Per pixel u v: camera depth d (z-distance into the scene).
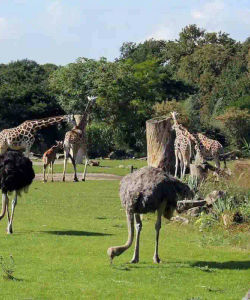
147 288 10.15
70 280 10.52
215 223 15.78
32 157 42.84
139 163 40.34
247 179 18.25
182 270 11.38
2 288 9.96
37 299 9.45
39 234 14.50
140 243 13.77
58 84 54.78
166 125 20.69
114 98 53.16
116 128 53.38
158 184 11.66
